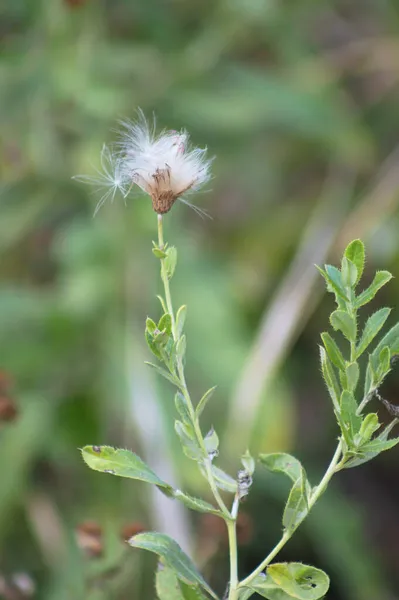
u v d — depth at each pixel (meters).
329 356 0.75
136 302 1.35
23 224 1.45
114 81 1.50
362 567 1.35
